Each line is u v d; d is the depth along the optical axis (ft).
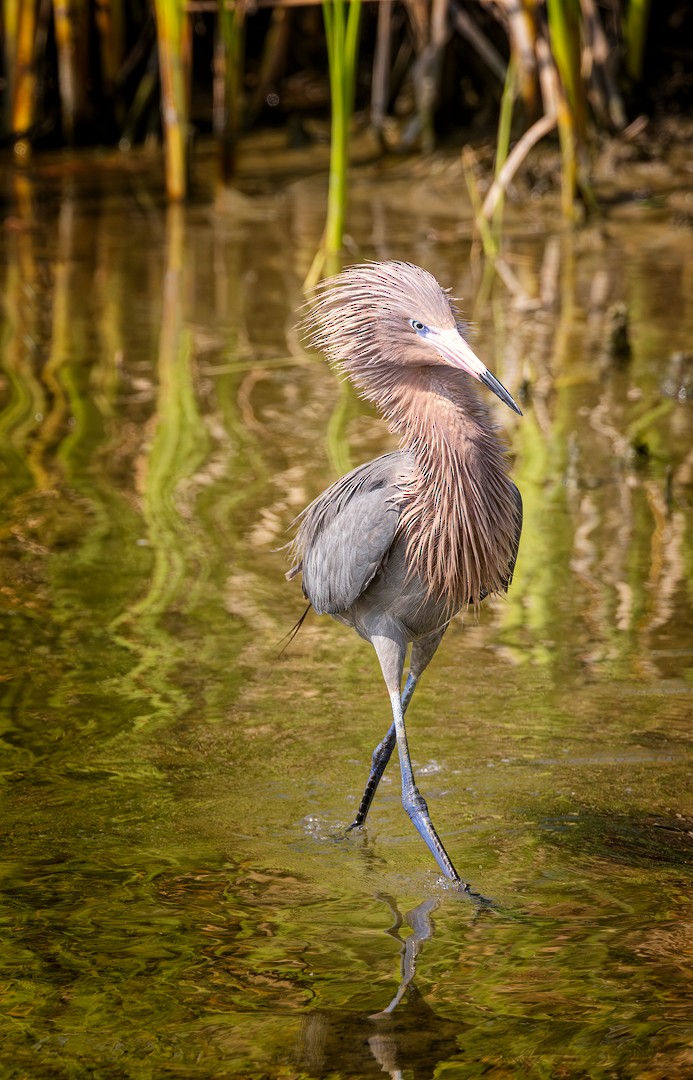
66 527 42.55
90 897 25.17
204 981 22.45
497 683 33.63
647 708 32.17
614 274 68.23
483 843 27.27
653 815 28.27
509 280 67.46
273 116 100.94
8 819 27.89
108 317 64.39
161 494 44.83
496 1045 20.61
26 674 33.91
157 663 34.63
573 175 75.56
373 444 48.37
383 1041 20.75
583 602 37.55
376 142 89.30
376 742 31.19
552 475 46.09
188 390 54.75
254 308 65.21
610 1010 21.48
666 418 50.80
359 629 30.30
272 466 46.73
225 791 29.22
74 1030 21.15
